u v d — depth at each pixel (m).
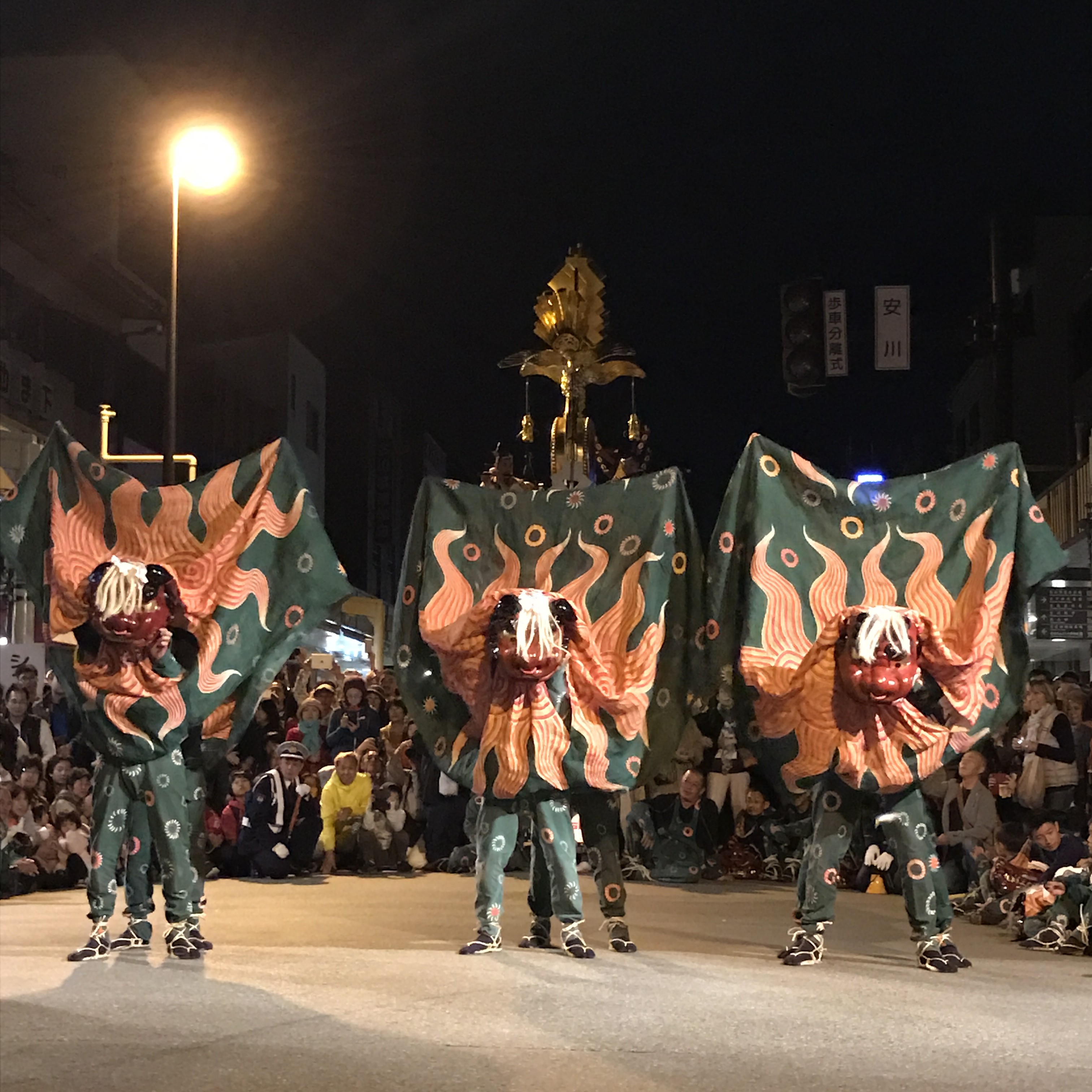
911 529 7.79
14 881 11.15
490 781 7.65
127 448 29.80
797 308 13.47
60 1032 5.63
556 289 14.48
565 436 14.39
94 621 7.47
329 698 15.30
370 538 45.22
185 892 7.57
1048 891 8.59
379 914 9.73
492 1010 6.10
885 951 8.12
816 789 7.66
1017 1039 5.67
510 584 8.02
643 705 7.71
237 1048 5.35
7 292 24.09
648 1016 6.01
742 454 7.79
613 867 8.01
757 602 7.55
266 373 37.84
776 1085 4.89
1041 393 27.56
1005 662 7.75
